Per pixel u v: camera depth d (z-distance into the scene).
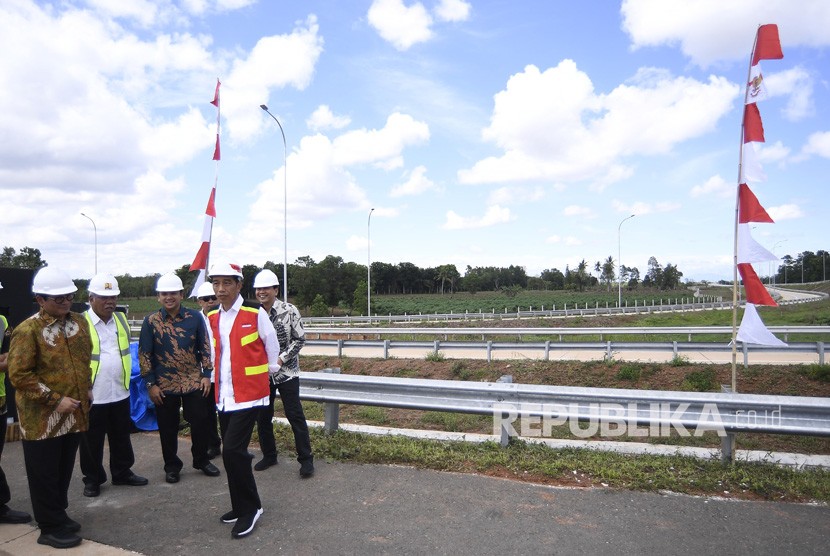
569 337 25.17
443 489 4.94
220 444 6.41
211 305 6.98
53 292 4.16
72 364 4.29
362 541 3.99
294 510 4.57
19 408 4.08
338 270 69.06
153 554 3.89
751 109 6.29
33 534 4.27
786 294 86.12
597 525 4.17
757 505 4.51
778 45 6.13
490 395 5.87
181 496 5.03
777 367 12.81
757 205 6.25
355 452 5.98
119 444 5.29
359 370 17.59
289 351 5.41
